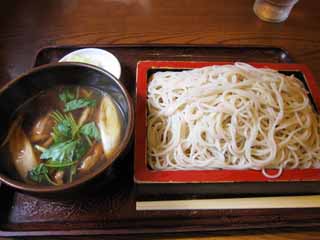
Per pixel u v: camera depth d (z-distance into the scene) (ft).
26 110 1.00
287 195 1.00
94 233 0.89
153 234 0.91
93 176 0.78
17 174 0.89
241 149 0.99
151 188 0.93
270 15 1.61
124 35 1.50
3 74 1.31
